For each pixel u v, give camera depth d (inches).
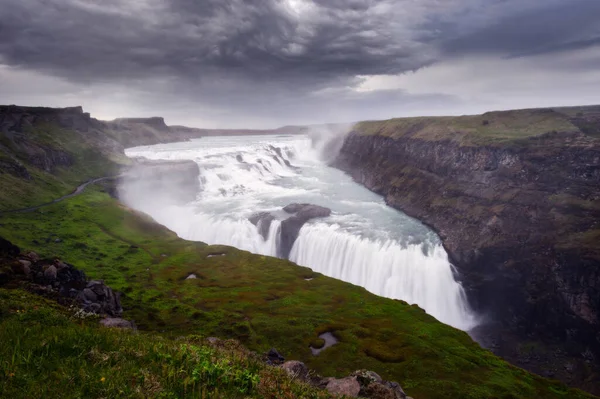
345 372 1770.4
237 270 3221.0
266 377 605.3
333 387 842.2
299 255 4537.4
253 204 5792.3
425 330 2213.3
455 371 1800.0
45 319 794.8
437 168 6048.2
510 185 4655.5
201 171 6875.0
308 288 2866.6
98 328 801.6
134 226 4362.7
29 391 421.7
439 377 1749.5
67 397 422.3
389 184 6663.4
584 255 3348.9
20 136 6220.5
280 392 562.3
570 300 3324.3
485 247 4028.1
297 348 1977.1
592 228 3595.0
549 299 3440.0
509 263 3833.7
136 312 2251.5
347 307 2529.5
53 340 565.9
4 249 1736.0
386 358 1888.5
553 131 5083.7
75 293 1700.3
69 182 5915.4
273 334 2097.7
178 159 7549.2
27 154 5836.6
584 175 4173.2
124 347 591.8
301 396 582.2
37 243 3297.2
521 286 3678.6
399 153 7465.6
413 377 1748.3
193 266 3275.1
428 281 3919.8
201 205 5772.6
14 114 6993.1
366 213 5452.8
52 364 500.4
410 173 6501.0
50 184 5349.4
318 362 1851.6
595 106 7126.0
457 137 6186.0
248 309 2444.6
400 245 4224.9
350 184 7588.6
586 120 5516.7
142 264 3233.3
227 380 529.3
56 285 1665.8
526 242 3887.8
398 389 977.5
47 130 7367.1
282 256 4616.1
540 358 3053.6
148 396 448.8
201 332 2064.5
